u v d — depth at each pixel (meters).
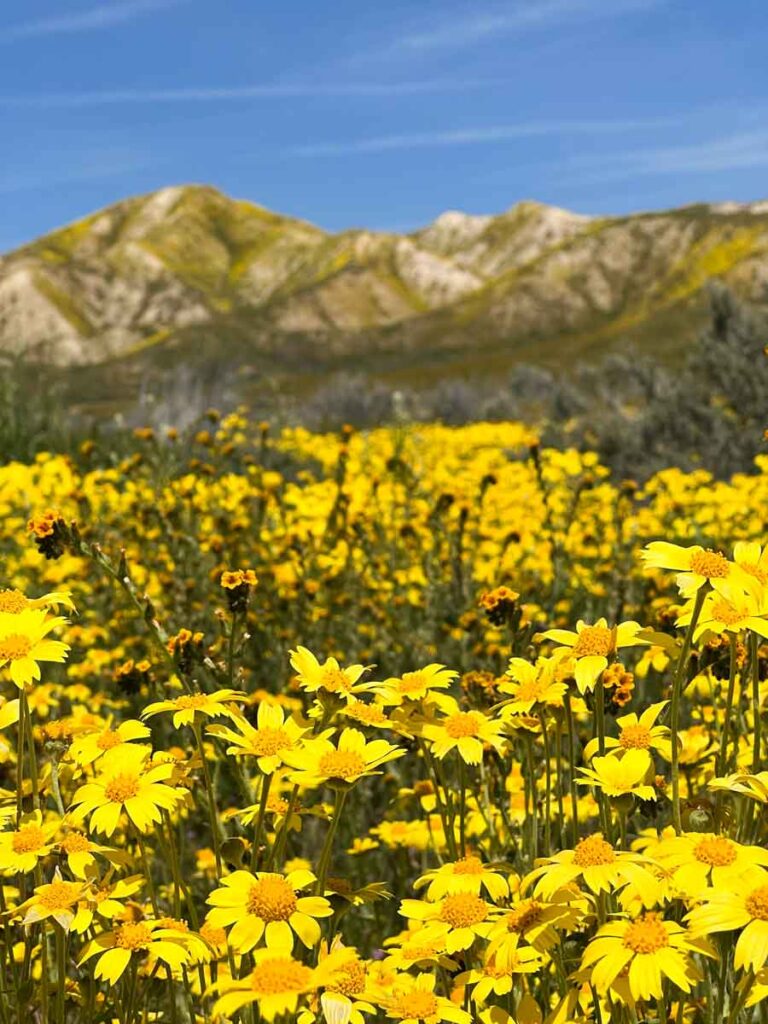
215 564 6.17
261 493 7.00
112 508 7.39
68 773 2.70
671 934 1.79
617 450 13.84
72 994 2.35
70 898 2.04
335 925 2.05
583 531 6.98
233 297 182.62
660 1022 1.77
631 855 1.93
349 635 5.91
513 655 3.02
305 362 126.50
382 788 4.67
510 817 2.98
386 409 27.02
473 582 5.93
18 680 2.14
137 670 3.24
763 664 2.69
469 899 2.15
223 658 3.12
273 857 2.11
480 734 2.38
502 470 8.80
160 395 20.50
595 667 2.19
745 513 7.75
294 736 2.16
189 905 2.27
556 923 1.94
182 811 3.02
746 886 1.78
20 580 6.51
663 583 5.35
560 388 18.16
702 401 13.79
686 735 2.99
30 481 8.19
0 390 12.90
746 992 1.76
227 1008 1.64
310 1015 1.85
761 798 1.95
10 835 2.14
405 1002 1.99
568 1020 1.89
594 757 2.24
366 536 6.26
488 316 139.50
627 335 91.50
